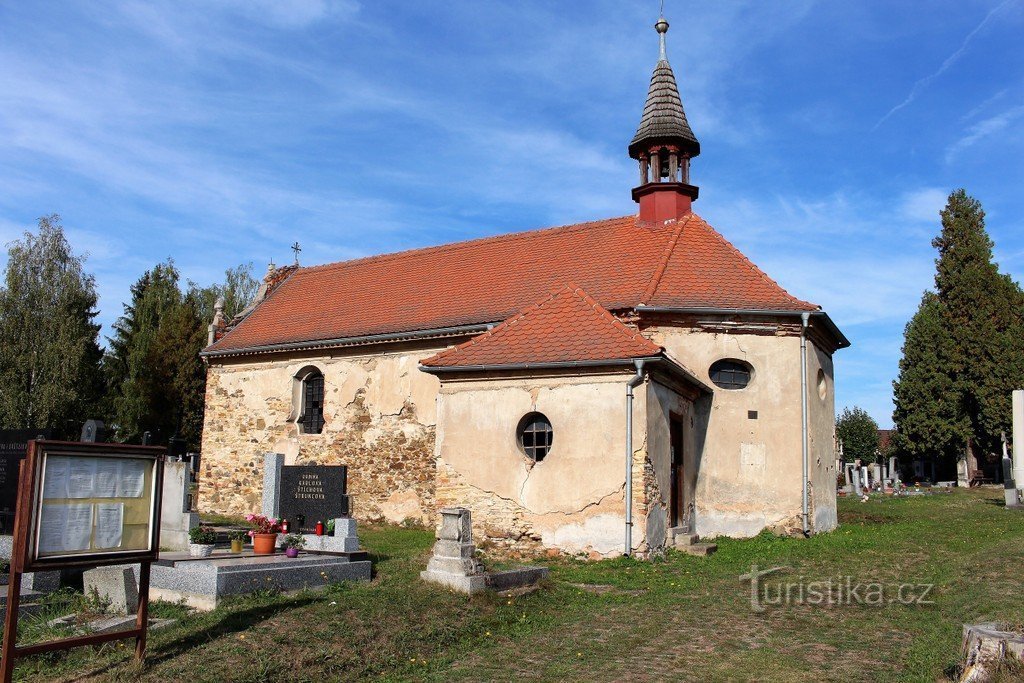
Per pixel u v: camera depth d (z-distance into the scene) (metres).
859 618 10.09
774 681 7.76
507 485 15.65
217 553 12.34
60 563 7.05
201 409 42.31
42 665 7.91
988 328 40.59
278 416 23.66
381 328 22.03
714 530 17.81
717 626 9.92
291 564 11.13
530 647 9.07
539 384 15.69
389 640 8.86
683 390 17.19
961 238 42.56
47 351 36.34
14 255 37.81
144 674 7.57
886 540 16.03
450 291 22.59
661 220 21.81
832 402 20.64
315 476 14.09
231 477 24.27
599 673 8.12
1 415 35.00
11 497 13.48
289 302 26.34
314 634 8.74
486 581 11.14
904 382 43.84
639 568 13.70
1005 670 6.45
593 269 20.70
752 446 18.14
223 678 7.48
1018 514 20.56
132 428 41.38
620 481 14.70
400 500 21.00
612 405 15.01
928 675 7.32
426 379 21.09
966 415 41.31
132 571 9.94
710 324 18.30
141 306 47.16
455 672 8.18
